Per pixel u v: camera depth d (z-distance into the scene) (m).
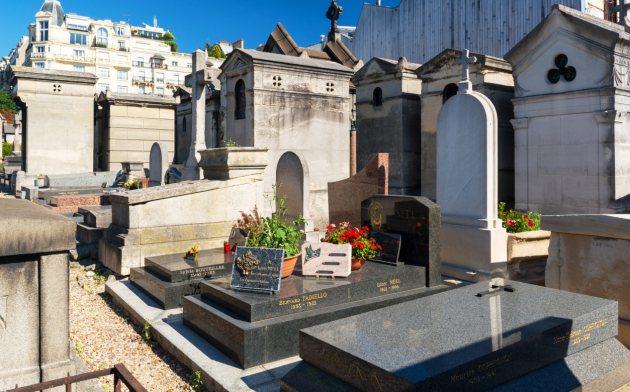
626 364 4.44
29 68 20.12
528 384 3.73
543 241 7.72
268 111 12.03
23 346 3.80
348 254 6.24
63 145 21.05
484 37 21.77
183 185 9.09
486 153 7.36
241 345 4.92
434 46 24.31
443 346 3.65
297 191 9.52
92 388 4.41
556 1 18.59
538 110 11.15
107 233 9.03
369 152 16.02
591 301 4.65
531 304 4.59
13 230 3.63
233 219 9.29
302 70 12.52
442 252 8.01
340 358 3.67
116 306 7.30
